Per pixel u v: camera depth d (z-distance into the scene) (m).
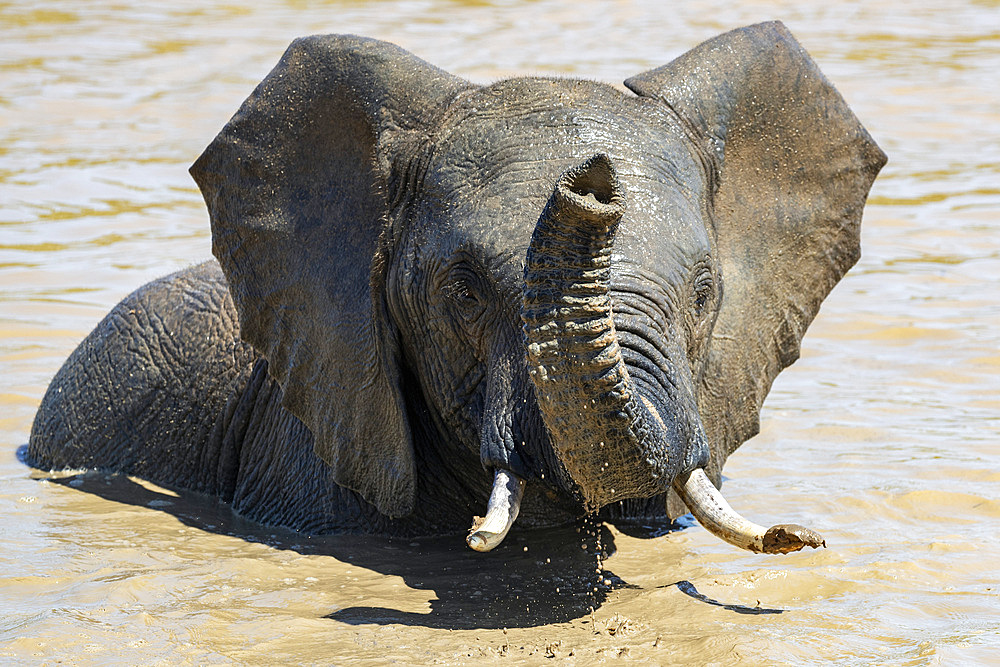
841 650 8.45
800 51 11.50
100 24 50.91
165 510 12.27
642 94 10.73
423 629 9.02
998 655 8.35
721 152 10.95
